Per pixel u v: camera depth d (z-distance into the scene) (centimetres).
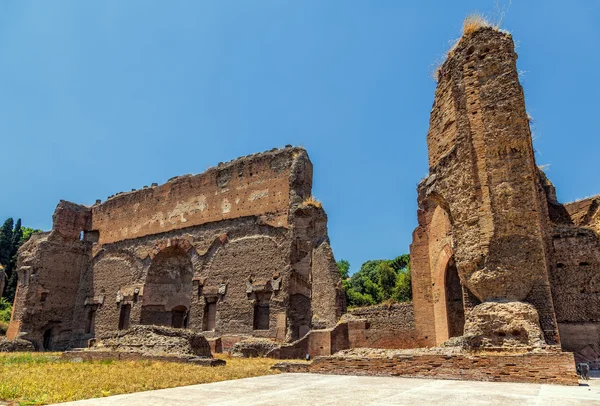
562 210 2123
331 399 780
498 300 1359
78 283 4491
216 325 3322
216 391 934
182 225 3866
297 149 3488
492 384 1026
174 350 1986
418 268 2430
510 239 1409
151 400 802
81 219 4672
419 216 2523
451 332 2131
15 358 2214
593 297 1510
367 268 7156
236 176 3694
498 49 1599
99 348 2277
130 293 3934
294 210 3250
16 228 7800
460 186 1575
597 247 1559
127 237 4234
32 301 4153
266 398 809
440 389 924
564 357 1048
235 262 3416
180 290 3869
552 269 1563
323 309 2817
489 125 1536
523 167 1455
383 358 1297
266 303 3212
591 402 740
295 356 2548
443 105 1788
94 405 739
